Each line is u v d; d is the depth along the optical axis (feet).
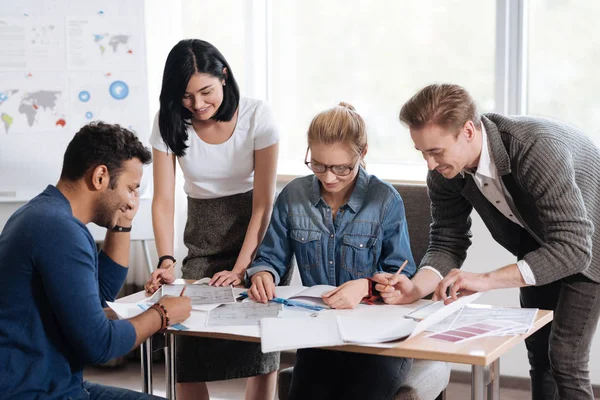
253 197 8.25
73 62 11.35
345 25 12.01
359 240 7.08
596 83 10.63
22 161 11.34
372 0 11.78
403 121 6.28
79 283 5.39
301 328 5.82
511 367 10.92
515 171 6.34
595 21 10.54
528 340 7.58
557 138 6.27
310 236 7.21
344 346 5.58
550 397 7.55
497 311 6.32
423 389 6.95
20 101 11.28
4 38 11.23
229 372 8.48
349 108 6.97
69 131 11.39
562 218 6.12
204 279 7.62
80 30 11.33
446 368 7.55
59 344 5.51
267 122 8.14
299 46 12.34
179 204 12.60
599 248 6.64
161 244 8.10
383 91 11.89
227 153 8.21
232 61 12.60
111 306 6.44
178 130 7.91
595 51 10.59
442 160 6.21
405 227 7.13
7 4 11.23
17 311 5.37
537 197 6.24
